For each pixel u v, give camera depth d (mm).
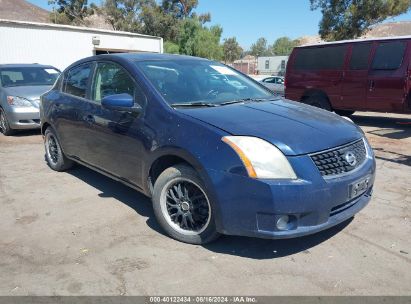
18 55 17312
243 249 3396
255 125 3248
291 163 2963
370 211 4188
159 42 23156
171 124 3471
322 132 3289
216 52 45000
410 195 4695
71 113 4910
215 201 3129
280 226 2975
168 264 3184
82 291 2854
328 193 3016
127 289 2871
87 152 4734
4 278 3018
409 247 3426
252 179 2947
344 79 9641
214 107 3705
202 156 3158
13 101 8344
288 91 11086
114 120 4094
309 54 10484
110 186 5074
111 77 4398
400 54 8680
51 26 18141
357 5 26172
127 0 49094
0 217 4148
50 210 4316
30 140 8188
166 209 3596
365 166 3430
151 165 3646
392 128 9469
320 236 3619
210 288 2871
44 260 3270
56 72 10016
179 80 4078
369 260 3219
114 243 3543
